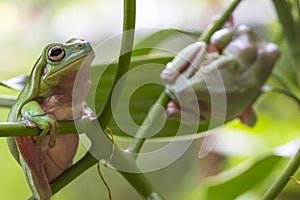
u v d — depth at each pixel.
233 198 0.97
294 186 1.02
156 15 1.34
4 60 1.40
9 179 1.33
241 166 0.99
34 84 0.69
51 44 0.69
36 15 1.43
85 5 1.45
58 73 0.69
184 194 1.28
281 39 0.95
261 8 1.22
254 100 0.87
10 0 1.45
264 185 0.97
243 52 0.84
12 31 1.42
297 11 0.89
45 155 0.71
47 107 0.70
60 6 1.45
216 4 1.30
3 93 1.25
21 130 0.68
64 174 0.73
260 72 0.85
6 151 1.31
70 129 0.70
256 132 1.04
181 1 1.34
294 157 0.77
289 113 1.06
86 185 1.37
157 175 1.29
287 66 0.97
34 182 0.71
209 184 0.97
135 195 1.39
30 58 1.40
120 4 1.42
